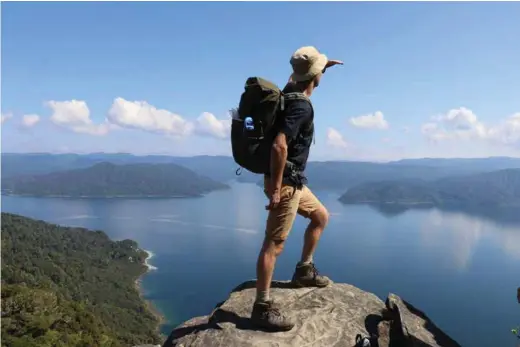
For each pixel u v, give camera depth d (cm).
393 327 433
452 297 11138
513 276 13400
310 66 394
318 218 468
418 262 15338
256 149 386
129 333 9056
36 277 10956
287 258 13838
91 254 16262
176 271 15562
